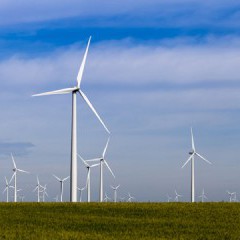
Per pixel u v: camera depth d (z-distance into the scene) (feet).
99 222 138.00
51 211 156.76
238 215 150.51
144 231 126.00
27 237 112.47
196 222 139.44
